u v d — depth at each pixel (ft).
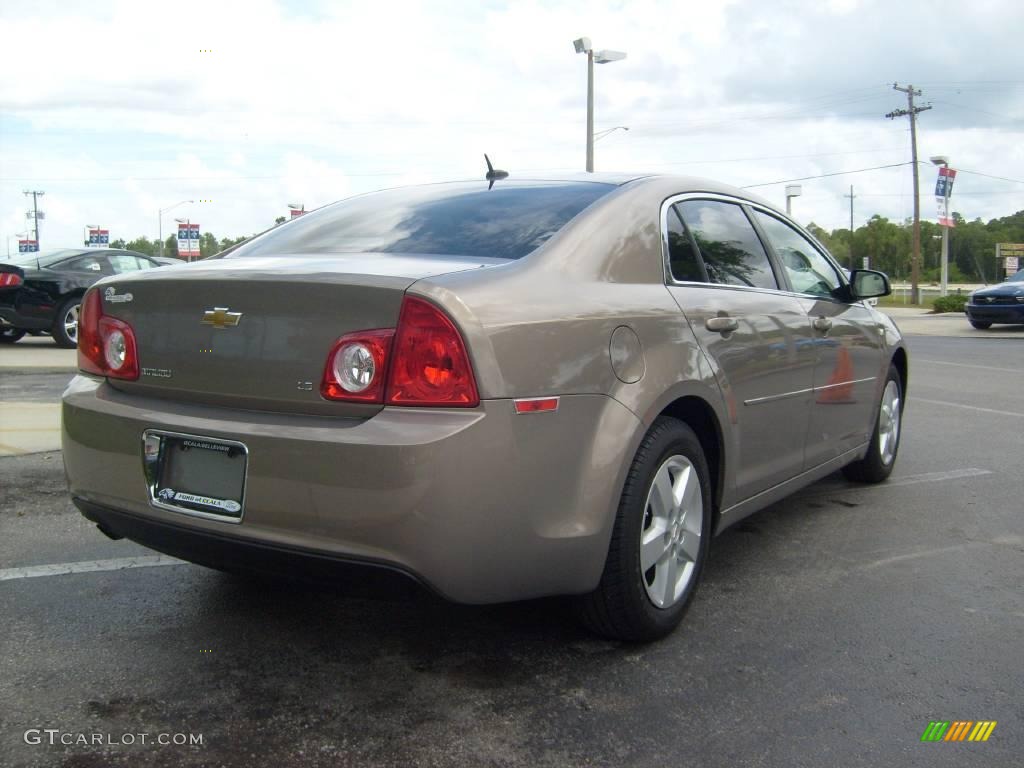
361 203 12.34
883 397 17.53
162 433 9.13
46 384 29.99
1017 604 11.84
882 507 16.51
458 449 8.06
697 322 10.81
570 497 8.93
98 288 10.17
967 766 7.99
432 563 8.14
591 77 91.04
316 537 8.32
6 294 40.47
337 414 8.45
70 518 14.90
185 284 9.24
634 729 8.51
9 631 10.48
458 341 8.21
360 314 8.40
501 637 10.53
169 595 11.69
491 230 10.34
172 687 9.20
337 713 8.73
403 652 10.11
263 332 8.79
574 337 9.05
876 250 383.86
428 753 8.05
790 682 9.52
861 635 10.78
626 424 9.37
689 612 11.42
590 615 10.00
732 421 11.39
